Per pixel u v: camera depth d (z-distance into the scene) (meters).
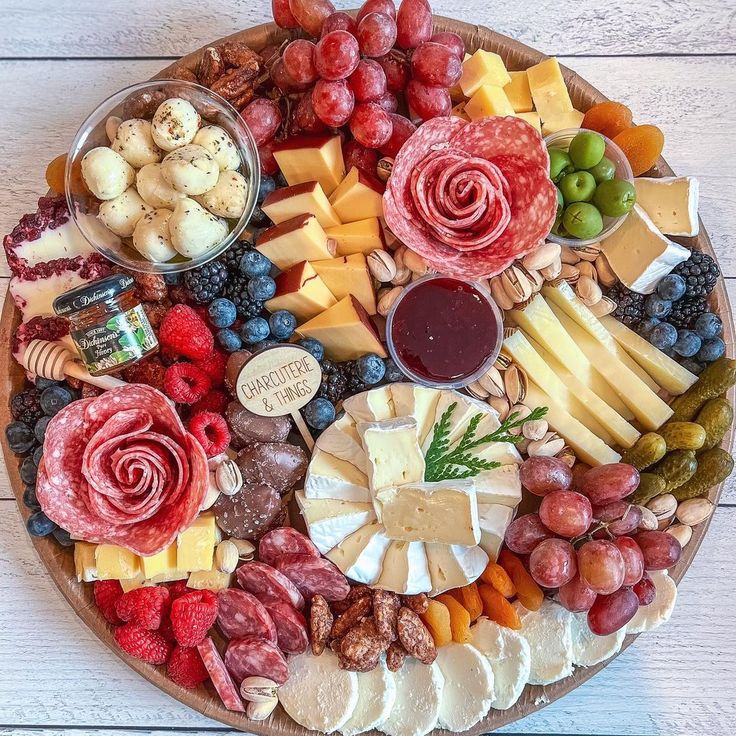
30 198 0.49
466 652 0.43
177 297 0.44
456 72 0.41
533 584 0.43
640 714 0.50
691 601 0.50
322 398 0.44
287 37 0.45
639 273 0.43
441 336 0.44
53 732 0.49
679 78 0.50
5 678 0.48
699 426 0.43
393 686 0.43
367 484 0.43
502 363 0.44
